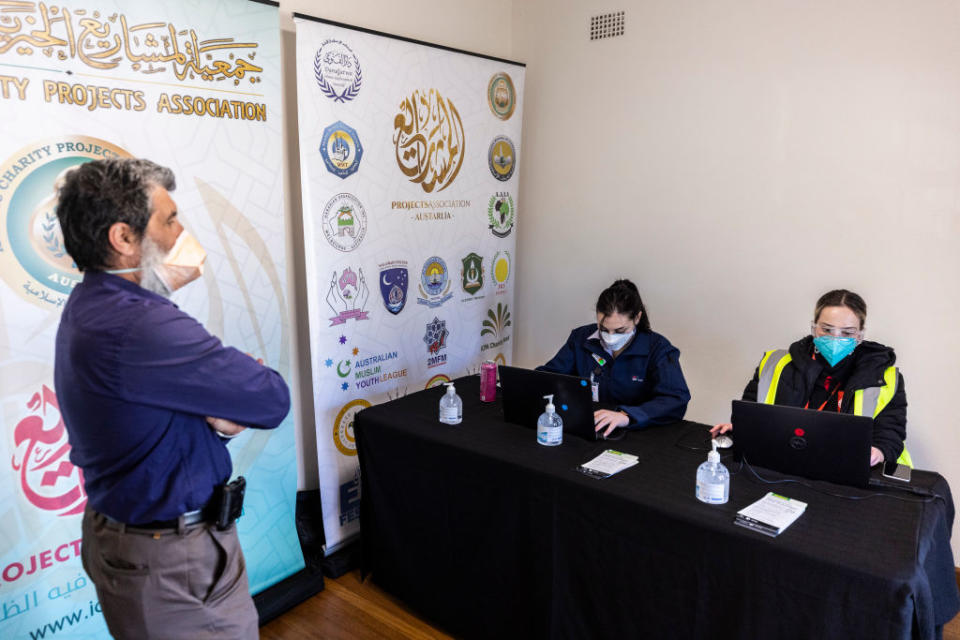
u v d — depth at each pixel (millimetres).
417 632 2396
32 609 2000
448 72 3061
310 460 3029
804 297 2924
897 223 2656
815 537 1571
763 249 2998
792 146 2855
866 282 2762
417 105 2941
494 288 3539
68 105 1918
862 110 2670
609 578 1866
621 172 3383
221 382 1306
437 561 2338
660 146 3227
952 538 2730
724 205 3078
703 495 1752
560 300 3750
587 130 3475
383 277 2922
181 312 1326
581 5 3385
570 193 3604
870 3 2594
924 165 2566
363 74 2701
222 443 1423
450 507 2246
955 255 2549
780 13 2799
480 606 2232
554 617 2002
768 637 1579
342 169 2682
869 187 2699
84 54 1932
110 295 1271
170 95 2127
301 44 2482
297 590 2539
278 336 2523
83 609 2105
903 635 1388
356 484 2926
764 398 2363
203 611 1382
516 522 2062
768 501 1741
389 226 2910
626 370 2604
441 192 3131
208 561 1379
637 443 2211
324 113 2590
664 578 1747
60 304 1970
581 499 1880
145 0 2037
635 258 3408
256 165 2381
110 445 1262
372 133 2775
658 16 3133
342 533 2887
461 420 2434
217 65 2230
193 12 2150
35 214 1896
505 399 2363
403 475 2381
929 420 2709
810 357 2285
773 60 2848
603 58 3350
